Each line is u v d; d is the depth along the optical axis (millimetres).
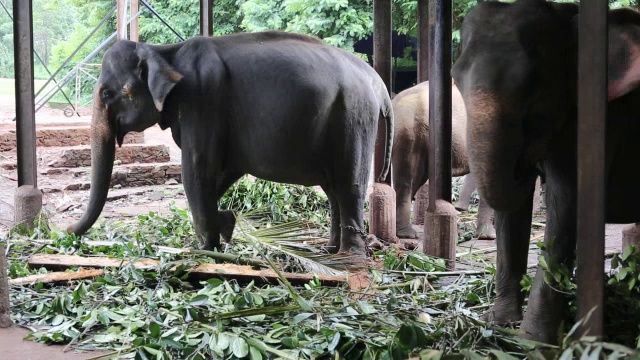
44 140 13047
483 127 4344
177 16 20984
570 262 4754
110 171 7621
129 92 7301
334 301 5617
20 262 6914
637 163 5023
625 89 4305
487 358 3928
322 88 7004
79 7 29500
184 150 7098
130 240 7812
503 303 5285
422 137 8781
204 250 6977
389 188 8453
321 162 7230
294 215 9117
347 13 16750
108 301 5758
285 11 18453
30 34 8414
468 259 7738
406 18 16234
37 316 5648
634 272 4652
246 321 5258
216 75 7020
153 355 4711
